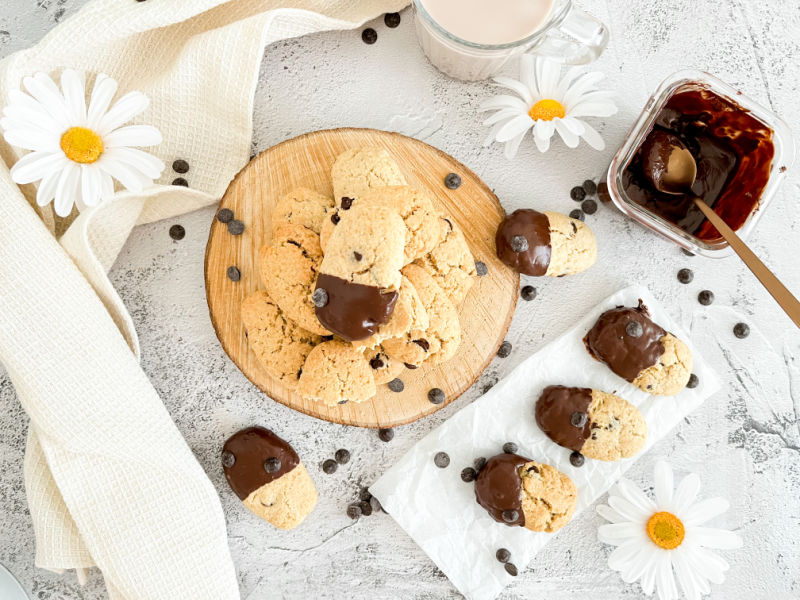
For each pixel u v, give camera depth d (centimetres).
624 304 61
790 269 63
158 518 57
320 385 54
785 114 62
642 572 59
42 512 57
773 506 63
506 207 62
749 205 57
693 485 58
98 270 55
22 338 54
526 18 54
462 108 61
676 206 59
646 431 59
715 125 58
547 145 58
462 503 61
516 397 61
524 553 61
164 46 58
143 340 60
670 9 62
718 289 62
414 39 61
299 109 61
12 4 59
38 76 52
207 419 60
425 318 53
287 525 59
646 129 56
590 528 62
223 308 58
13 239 54
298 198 56
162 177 59
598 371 61
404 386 59
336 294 52
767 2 62
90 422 55
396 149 58
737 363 63
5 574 58
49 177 54
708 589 58
